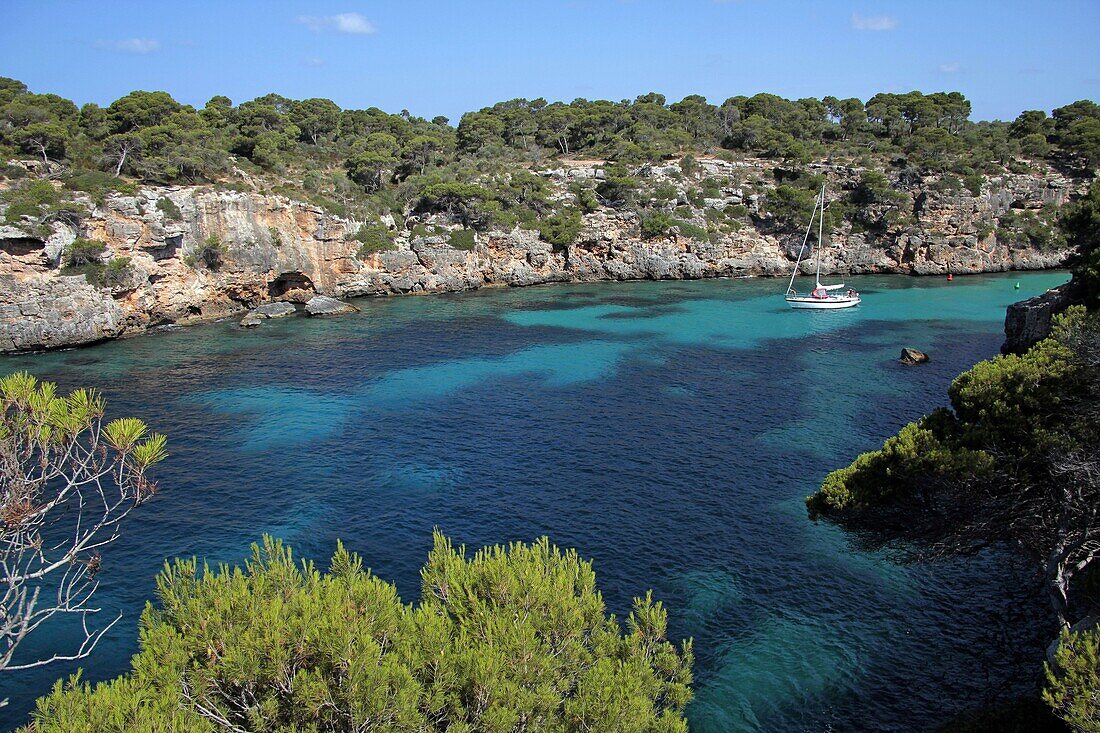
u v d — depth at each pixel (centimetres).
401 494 4169
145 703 1077
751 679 2650
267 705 1156
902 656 2750
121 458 1274
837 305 9938
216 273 9400
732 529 3712
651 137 15375
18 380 1207
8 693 2541
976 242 13025
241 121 12975
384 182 12788
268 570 1461
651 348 7800
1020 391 2520
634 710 1370
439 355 7506
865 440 4931
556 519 3853
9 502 1114
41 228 7288
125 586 3206
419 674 1313
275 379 6588
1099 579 2022
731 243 12712
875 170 13512
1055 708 1519
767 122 16300
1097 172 13575
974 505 2408
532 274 12194
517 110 16988
